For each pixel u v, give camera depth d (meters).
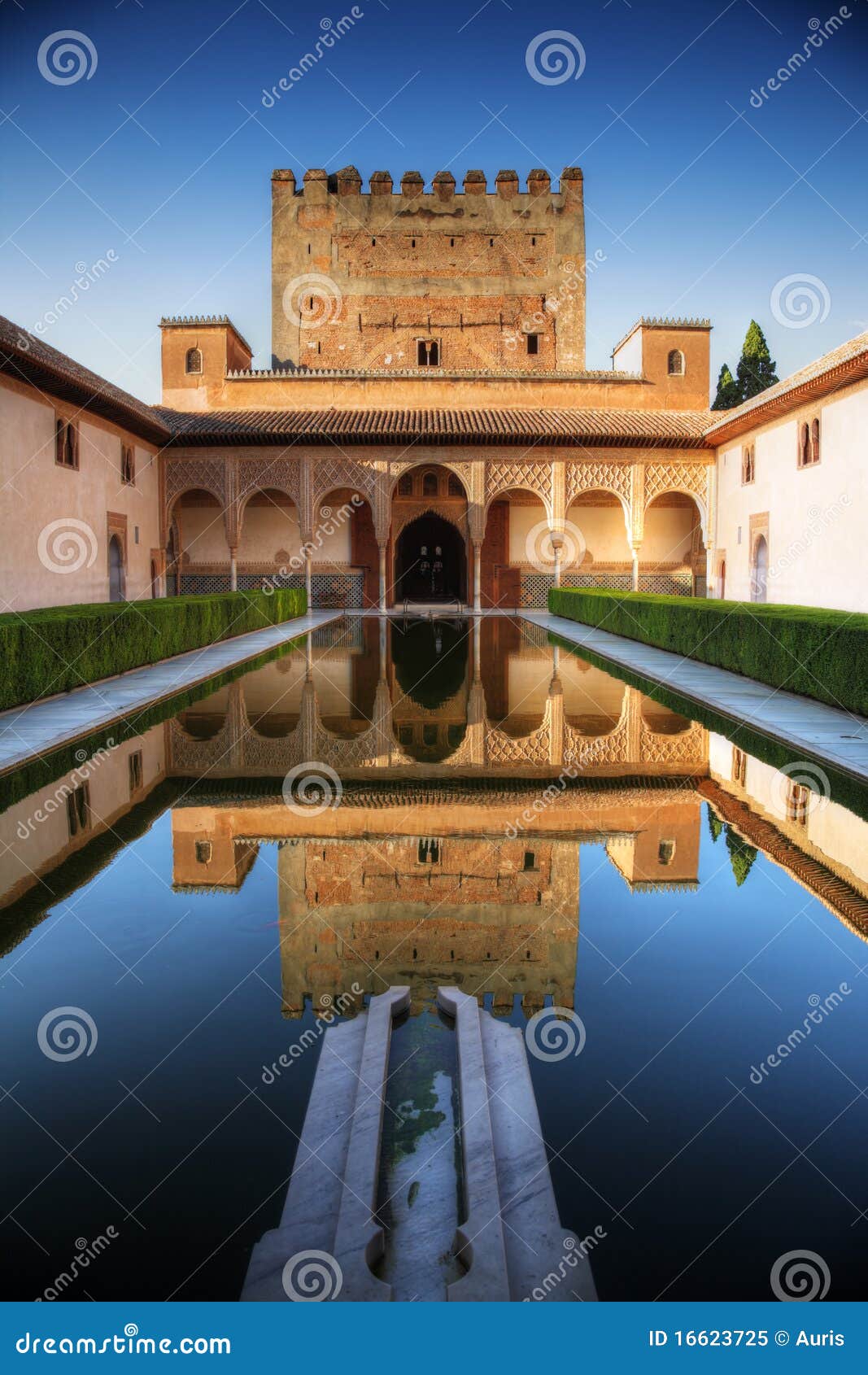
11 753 5.56
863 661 6.67
